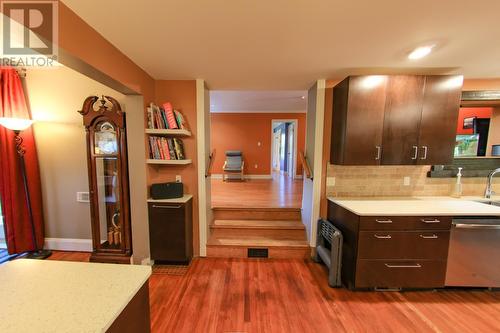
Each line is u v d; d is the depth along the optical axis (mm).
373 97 2109
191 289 2062
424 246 1937
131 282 854
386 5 1213
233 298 1939
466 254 1945
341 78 2438
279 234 2926
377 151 2145
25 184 2580
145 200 2363
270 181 6082
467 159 2539
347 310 1798
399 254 1946
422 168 2551
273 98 4652
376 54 1836
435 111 2113
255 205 3367
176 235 2412
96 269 944
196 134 2609
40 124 2670
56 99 2619
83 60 1377
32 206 2666
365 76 2092
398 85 2100
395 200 2369
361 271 1965
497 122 2506
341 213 2238
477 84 2416
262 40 1619
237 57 1914
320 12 1285
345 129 2158
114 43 1661
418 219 1916
